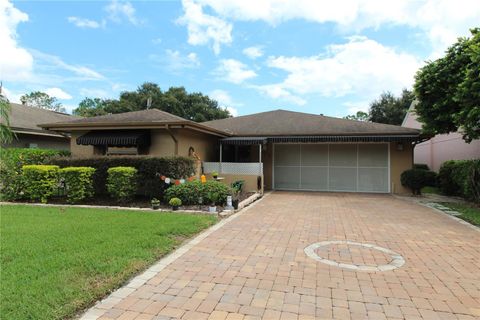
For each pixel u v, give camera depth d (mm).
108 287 4457
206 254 6168
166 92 55656
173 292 4469
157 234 7176
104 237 6785
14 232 7156
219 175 16703
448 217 10414
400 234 8023
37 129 19312
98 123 14438
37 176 12008
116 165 12695
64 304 3922
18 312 3680
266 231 8156
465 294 4527
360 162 18984
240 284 4773
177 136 14703
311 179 19656
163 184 12320
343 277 5109
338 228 8641
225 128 20484
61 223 8148
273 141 18406
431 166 24719
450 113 13469
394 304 4203
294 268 5484
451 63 12938
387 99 46344
